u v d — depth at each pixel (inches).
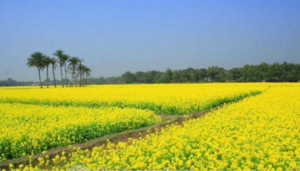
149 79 5142.7
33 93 1466.5
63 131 519.2
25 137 470.6
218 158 350.3
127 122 612.7
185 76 4539.9
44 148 467.5
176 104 836.6
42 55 2783.0
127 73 5319.9
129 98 1027.3
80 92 1465.3
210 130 473.4
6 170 387.5
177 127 539.8
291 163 310.8
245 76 3934.5
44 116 705.6
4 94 1433.3
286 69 3784.5
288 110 669.3
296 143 385.1
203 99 928.3
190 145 395.9
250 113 641.0
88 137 541.3
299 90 1389.0
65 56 3006.9
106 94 1262.3
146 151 379.6
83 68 3459.6
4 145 450.9
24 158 420.2
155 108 862.5
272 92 1248.8
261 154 337.4
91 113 723.4
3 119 653.3
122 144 395.2
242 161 320.2
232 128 500.7
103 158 344.2
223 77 4254.4
